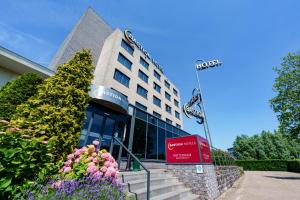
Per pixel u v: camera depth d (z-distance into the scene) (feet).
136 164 32.50
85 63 23.12
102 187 12.57
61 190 10.75
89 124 35.65
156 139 50.52
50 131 16.33
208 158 28.27
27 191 9.93
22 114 17.66
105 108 40.01
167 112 102.12
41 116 17.10
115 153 38.42
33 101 18.17
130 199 14.57
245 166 117.39
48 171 12.50
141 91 81.82
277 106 69.51
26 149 11.01
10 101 23.03
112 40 74.49
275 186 37.29
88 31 72.33
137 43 87.10
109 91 37.60
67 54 59.57
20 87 24.58
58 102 18.49
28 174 10.80
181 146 27.63
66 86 19.95
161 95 100.12
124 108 40.60
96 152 16.52
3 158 9.76
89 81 22.48
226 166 41.39
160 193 19.24
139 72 84.64
